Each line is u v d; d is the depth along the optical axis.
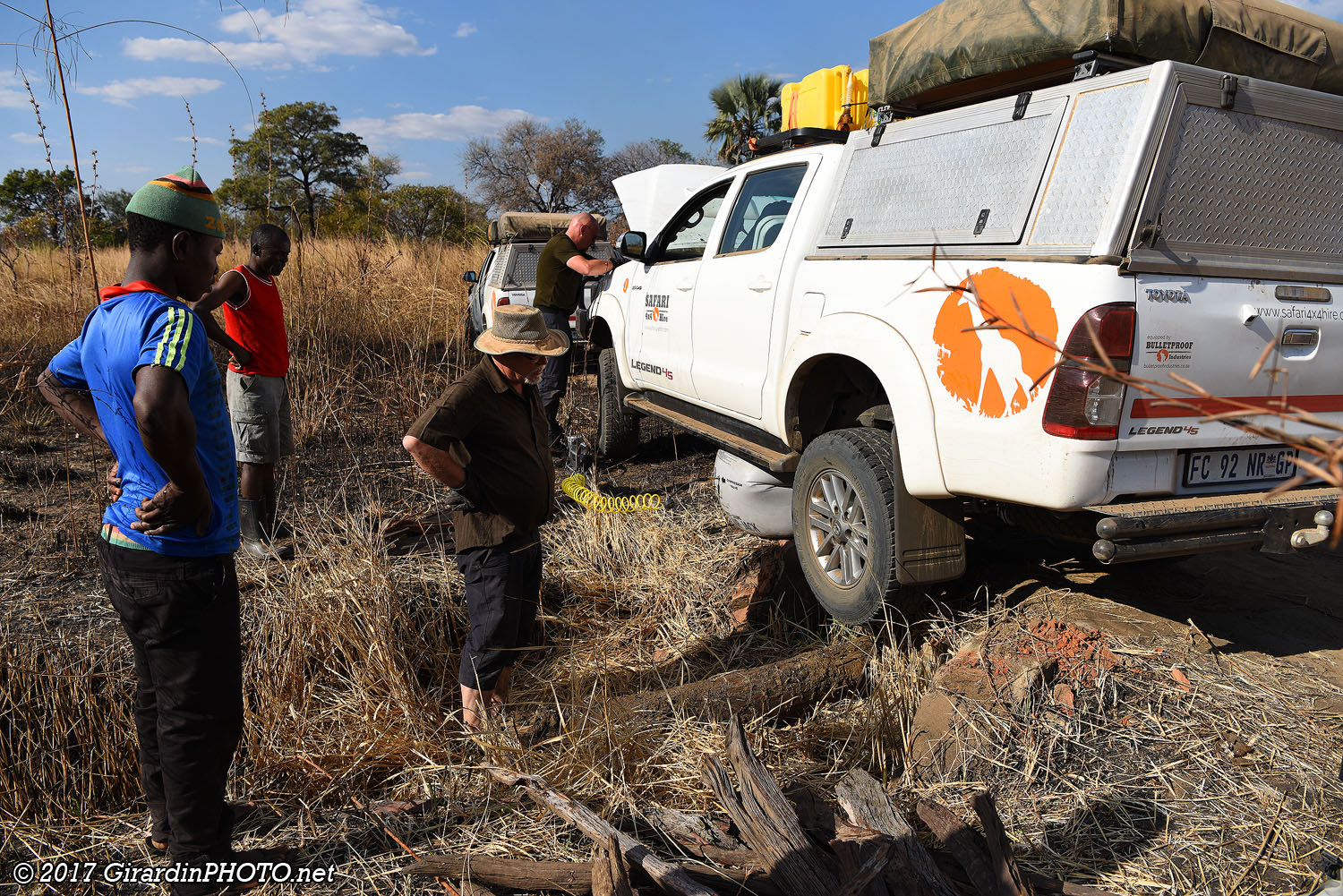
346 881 2.39
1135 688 2.98
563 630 4.07
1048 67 3.25
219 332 4.05
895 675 3.15
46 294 9.58
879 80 3.77
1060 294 2.71
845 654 3.32
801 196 4.12
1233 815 2.46
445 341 10.48
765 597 4.05
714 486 5.77
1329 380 3.07
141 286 2.03
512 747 2.80
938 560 3.33
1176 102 2.69
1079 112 2.86
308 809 2.70
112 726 2.92
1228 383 2.87
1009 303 2.86
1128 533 2.64
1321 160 3.03
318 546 4.04
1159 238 2.73
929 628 3.41
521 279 9.08
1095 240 2.69
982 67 3.23
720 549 4.67
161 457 1.89
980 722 2.78
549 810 2.53
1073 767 2.67
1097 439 2.68
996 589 3.79
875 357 3.40
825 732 3.05
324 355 8.38
